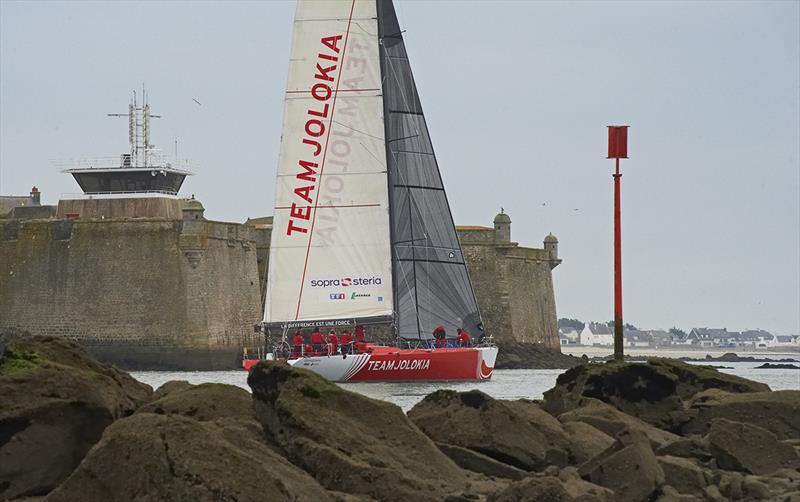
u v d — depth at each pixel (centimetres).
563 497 6675
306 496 6525
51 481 7425
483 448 8094
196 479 6134
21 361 8075
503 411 8262
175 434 6303
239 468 6219
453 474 7481
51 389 7519
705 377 11050
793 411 9544
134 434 6297
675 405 9981
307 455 7119
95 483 6281
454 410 8350
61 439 7469
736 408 9669
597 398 10162
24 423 7394
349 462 7038
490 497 6875
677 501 7331
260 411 7750
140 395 8788
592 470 7519
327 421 7419
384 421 7638
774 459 8294
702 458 8525
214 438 6334
